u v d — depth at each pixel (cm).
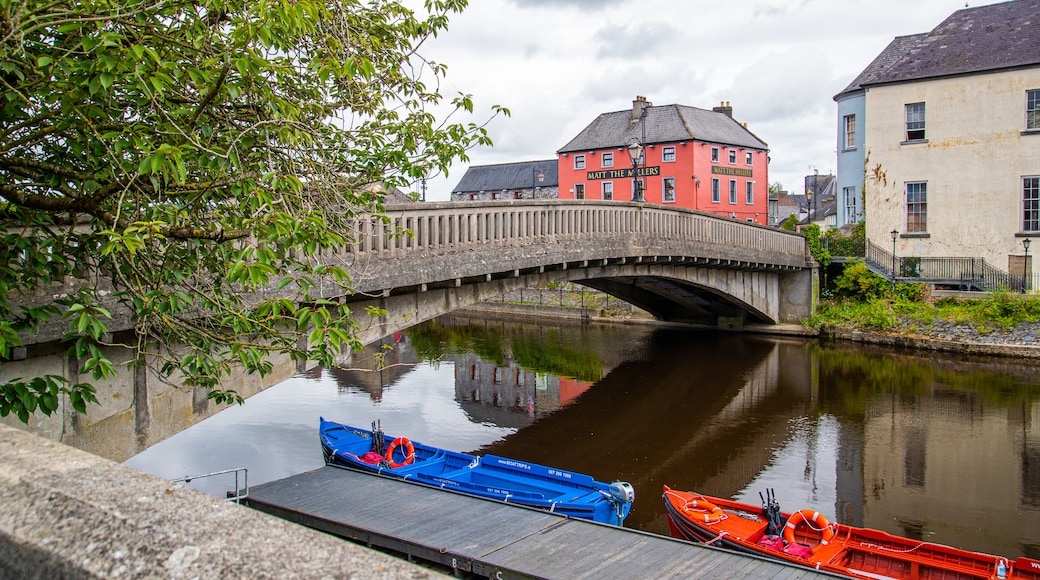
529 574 770
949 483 1405
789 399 2075
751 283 2962
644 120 4306
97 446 798
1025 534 1173
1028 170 2752
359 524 914
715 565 809
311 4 502
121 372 823
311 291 1020
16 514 174
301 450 1530
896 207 3012
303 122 607
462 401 2069
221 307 577
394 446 1342
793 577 788
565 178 4572
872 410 1936
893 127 3011
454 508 979
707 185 4094
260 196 475
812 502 1315
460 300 1462
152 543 157
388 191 801
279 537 162
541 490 1135
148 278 543
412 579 144
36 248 521
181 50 508
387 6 761
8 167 495
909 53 3095
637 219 1991
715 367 2530
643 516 1244
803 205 7294
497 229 1474
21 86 449
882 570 938
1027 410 1889
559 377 2403
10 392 478
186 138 486
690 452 1612
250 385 1029
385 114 758
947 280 2858
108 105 468
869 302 3000
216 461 1450
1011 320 2559
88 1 423
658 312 3581
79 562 154
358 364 2655
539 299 4328
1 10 391
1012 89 2769
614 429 1797
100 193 494
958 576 898
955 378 2261
